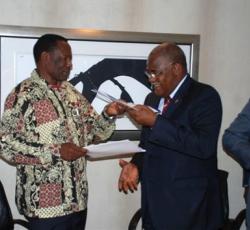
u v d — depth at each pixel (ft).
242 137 5.50
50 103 6.42
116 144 6.20
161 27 8.51
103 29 8.27
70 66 6.69
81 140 6.84
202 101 5.77
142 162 6.49
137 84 8.43
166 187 5.81
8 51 7.86
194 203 5.72
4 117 6.38
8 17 7.89
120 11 8.30
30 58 7.95
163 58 5.77
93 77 8.25
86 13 8.16
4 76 7.90
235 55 8.88
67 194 6.44
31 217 6.40
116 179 8.61
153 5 8.43
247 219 5.65
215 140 5.71
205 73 8.82
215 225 5.98
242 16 8.83
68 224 6.57
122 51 8.31
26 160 6.29
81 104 7.09
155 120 5.60
